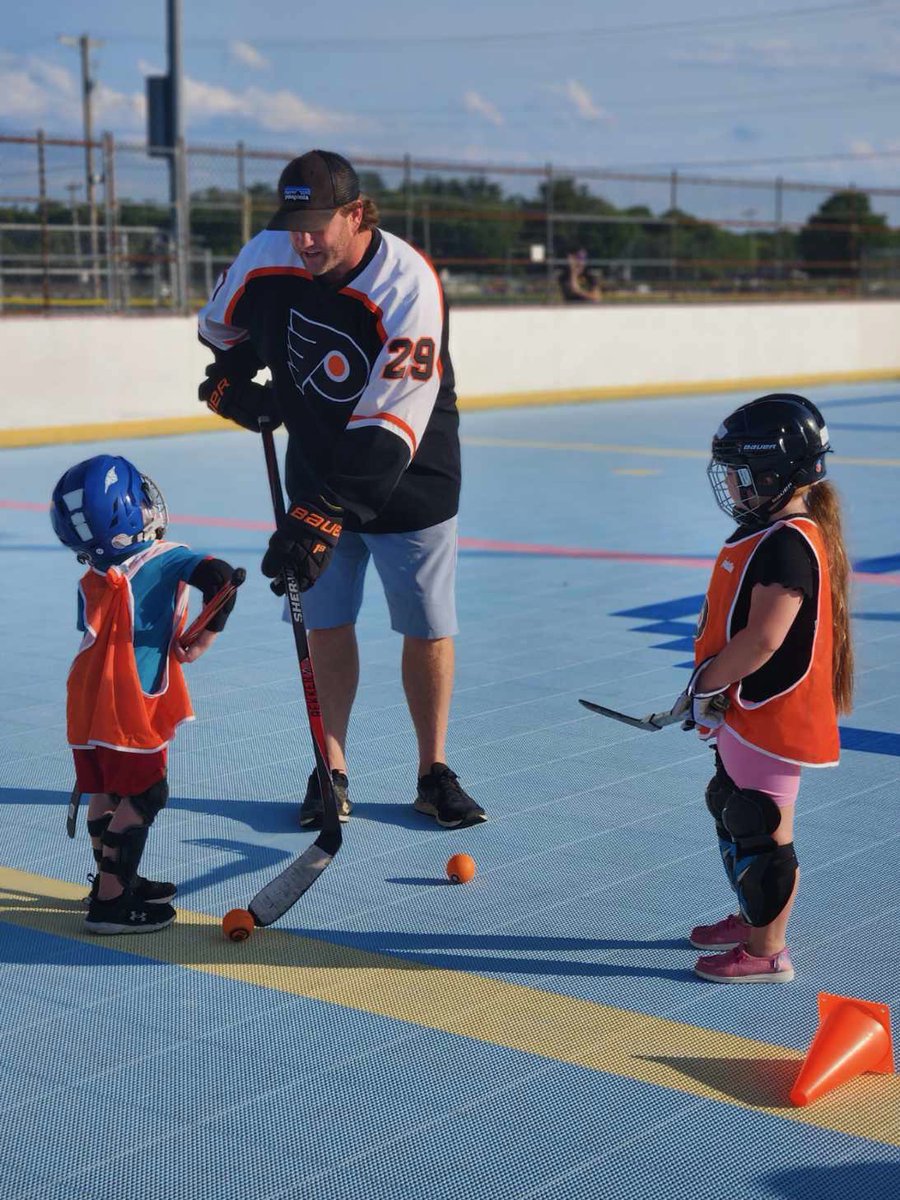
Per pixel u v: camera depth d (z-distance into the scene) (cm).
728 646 292
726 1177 239
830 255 2589
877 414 1845
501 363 2016
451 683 420
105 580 327
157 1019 297
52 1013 300
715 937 328
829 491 301
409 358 372
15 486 1194
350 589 421
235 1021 296
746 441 289
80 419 1578
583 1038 288
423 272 383
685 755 477
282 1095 266
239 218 1816
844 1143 249
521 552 886
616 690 560
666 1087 268
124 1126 256
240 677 582
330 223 363
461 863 369
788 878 303
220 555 873
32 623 688
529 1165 243
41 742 496
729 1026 292
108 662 323
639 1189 236
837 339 2500
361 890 367
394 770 464
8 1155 248
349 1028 293
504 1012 299
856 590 757
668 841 399
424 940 336
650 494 1149
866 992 307
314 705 345
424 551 410
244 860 388
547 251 2172
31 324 1528
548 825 412
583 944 333
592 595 751
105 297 1681
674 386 2230
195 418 1673
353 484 361
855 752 477
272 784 452
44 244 1617
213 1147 250
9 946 334
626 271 2291
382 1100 264
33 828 412
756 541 293
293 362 397
